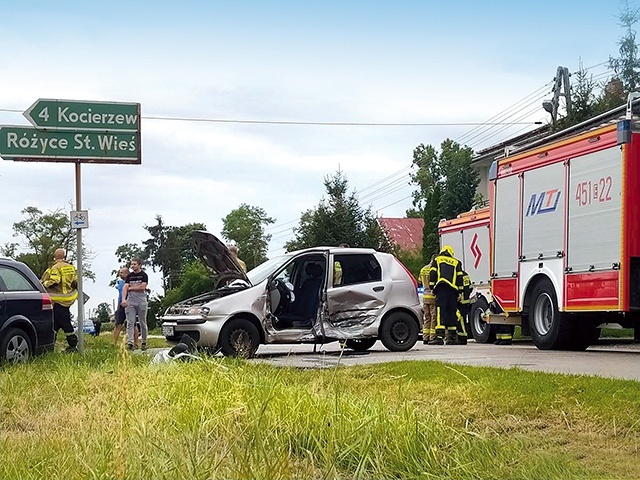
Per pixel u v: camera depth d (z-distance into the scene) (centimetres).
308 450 553
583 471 506
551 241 1631
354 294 1517
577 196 1556
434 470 506
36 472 497
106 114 1524
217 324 1433
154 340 2603
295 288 1533
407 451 528
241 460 482
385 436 545
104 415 661
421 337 2284
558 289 1598
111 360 1191
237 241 9550
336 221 4072
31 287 1362
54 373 1041
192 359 1023
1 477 488
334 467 515
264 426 579
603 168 1484
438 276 1959
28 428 696
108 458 491
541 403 732
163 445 519
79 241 1515
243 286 1478
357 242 4084
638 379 928
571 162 1579
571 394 771
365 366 1068
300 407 621
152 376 854
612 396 748
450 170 4738
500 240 1823
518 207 1758
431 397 779
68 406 778
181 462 481
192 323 1431
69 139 1505
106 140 1522
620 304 1428
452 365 1035
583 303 1526
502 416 696
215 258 1545
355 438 550
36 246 5369
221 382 765
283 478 470
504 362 1234
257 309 1455
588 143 1529
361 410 602
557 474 495
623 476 498
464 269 2353
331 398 648
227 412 614
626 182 1426
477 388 816
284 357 1475
